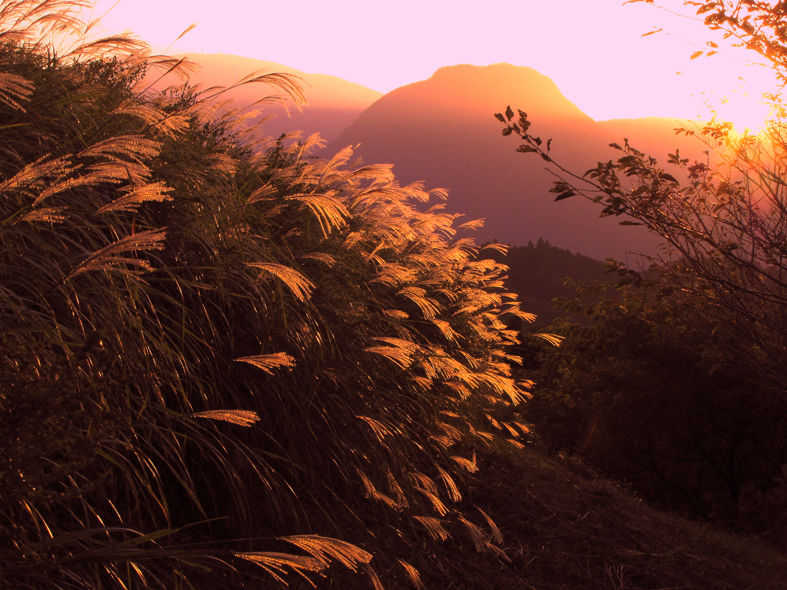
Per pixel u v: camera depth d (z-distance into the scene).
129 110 2.82
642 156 3.70
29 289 2.19
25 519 2.03
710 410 13.03
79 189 2.74
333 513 3.27
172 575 2.42
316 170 4.24
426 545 3.78
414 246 5.98
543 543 4.40
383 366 4.23
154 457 2.72
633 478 15.45
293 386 3.24
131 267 2.81
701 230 3.70
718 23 3.10
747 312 3.73
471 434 5.83
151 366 2.50
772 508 10.13
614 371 14.20
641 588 4.08
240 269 3.19
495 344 6.89
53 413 1.61
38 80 3.02
